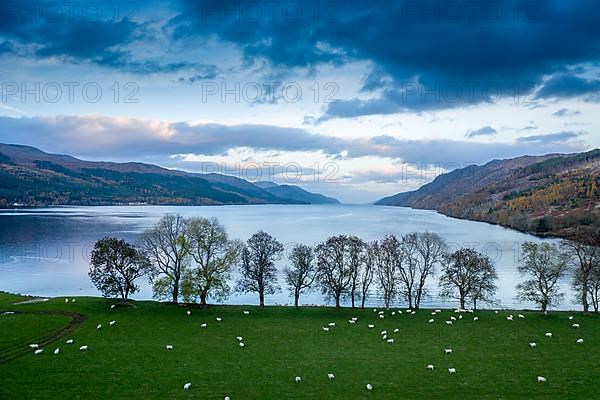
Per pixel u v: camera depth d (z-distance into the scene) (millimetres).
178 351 56562
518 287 82375
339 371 50906
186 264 85000
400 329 68250
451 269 90875
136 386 45781
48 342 58281
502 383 47562
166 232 87562
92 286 106562
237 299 102562
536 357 55500
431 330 67562
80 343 58219
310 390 45750
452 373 50281
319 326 69562
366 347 59656
